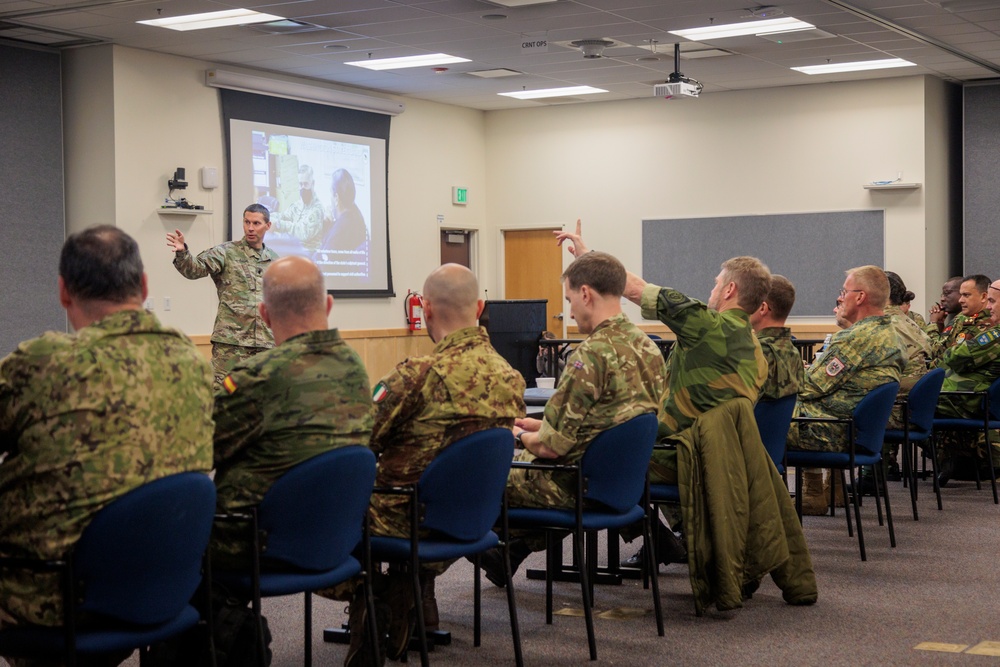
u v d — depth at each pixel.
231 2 8.14
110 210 9.43
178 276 9.93
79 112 9.57
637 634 3.53
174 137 9.91
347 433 2.63
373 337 12.19
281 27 9.04
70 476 2.07
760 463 3.77
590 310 3.46
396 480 3.00
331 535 2.60
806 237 12.20
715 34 9.71
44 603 2.09
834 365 4.93
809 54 10.59
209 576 2.45
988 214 12.08
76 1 8.00
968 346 6.28
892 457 6.92
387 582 3.15
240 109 10.52
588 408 3.33
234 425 2.55
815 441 4.79
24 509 2.09
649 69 11.31
